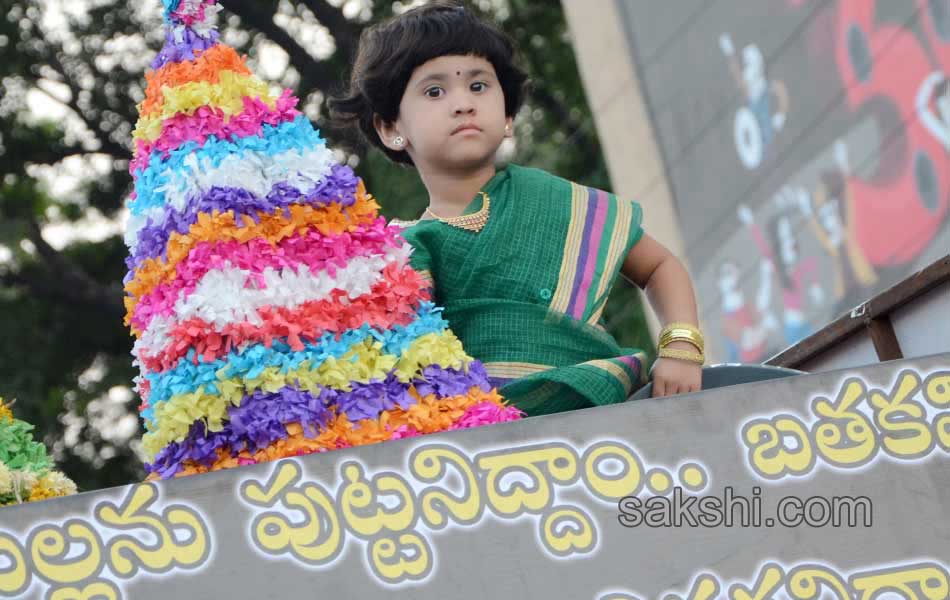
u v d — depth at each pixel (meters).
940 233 8.52
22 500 4.54
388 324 4.05
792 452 3.51
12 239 17.77
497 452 3.47
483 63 4.84
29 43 18.09
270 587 3.38
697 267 10.08
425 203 15.06
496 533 3.42
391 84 4.85
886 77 9.09
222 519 3.41
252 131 4.07
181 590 3.38
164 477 3.89
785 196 9.55
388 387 3.97
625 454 3.48
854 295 9.00
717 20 10.27
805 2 9.73
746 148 9.93
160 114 4.12
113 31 18.22
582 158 17.47
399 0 17.77
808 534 3.46
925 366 3.56
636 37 10.73
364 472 3.44
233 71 4.18
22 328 17.97
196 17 4.25
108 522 3.41
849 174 9.20
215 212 3.95
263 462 3.46
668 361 4.59
